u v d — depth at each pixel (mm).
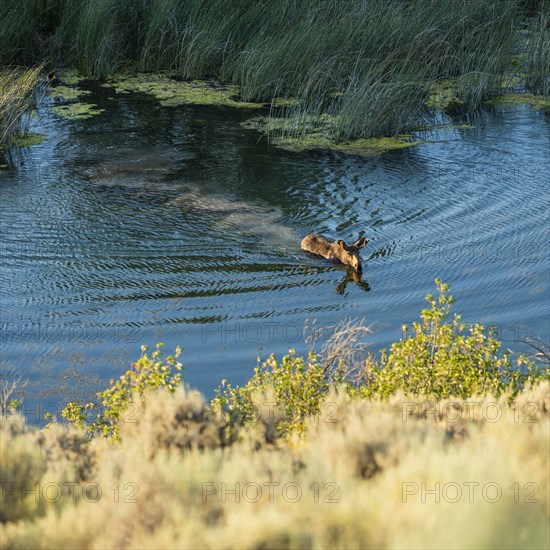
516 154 65625
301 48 80188
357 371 34469
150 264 47344
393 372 30375
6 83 74188
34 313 41938
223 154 64312
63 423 31953
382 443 20203
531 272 46219
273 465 19641
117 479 19609
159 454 20250
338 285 45094
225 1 88062
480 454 19000
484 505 16625
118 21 87500
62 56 86875
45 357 37688
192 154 64125
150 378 28578
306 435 25328
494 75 80625
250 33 86438
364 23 83688
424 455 18844
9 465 20391
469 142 68250
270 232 51688
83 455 22828
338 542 16016
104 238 50469
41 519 18109
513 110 76812
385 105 70125
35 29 87438
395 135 69812
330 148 66438
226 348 38375
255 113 74500
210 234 51125
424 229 52594
